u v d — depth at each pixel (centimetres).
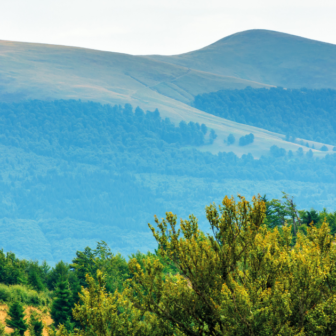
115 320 1547
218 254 1582
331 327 1311
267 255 1471
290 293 1355
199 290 1562
